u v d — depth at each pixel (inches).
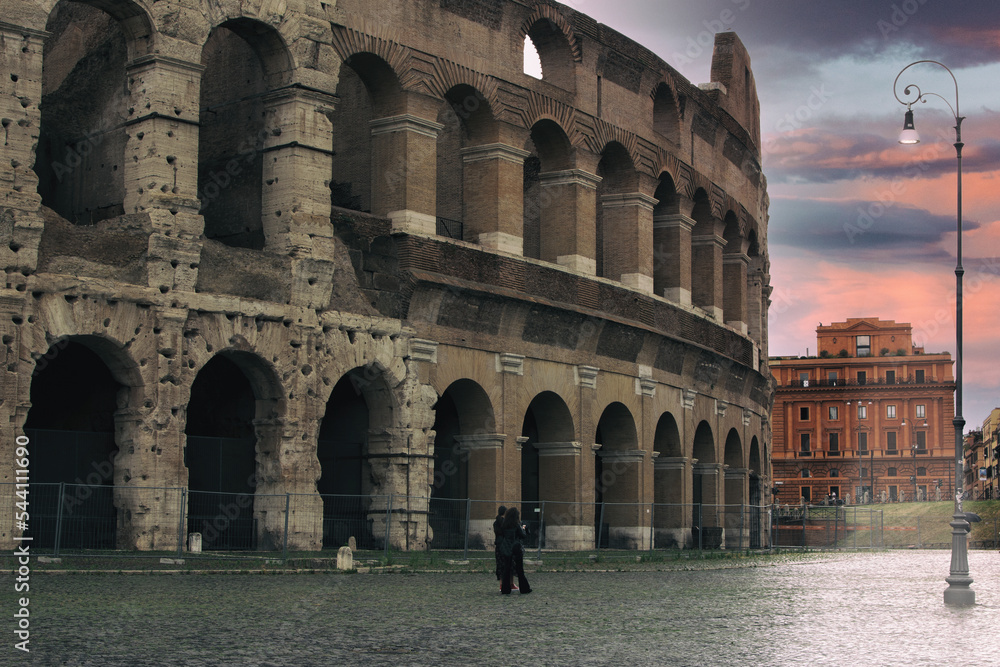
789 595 1318.9
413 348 1937.7
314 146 1808.6
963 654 811.4
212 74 2005.4
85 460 1638.8
